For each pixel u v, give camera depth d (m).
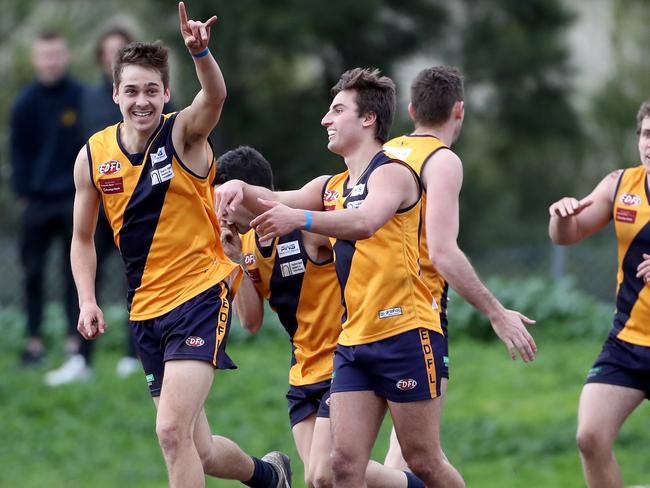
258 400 38.53
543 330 47.22
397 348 19.06
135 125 19.78
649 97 96.12
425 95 21.48
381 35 78.50
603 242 64.44
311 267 21.41
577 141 85.75
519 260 55.19
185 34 18.80
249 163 21.97
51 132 39.34
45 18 91.38
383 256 19.17
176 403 19.36
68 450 34.03
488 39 80.38
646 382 22.48
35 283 41.59
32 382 39.84
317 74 79.62
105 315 47.59
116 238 20.50
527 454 33.38
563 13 84.50
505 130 84.19
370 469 20.77
